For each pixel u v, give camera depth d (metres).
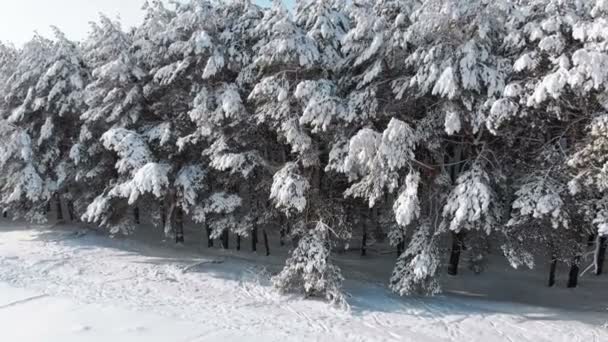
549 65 11.08
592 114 11.02
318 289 13.03
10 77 21.55
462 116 11.89
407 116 13.09
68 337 10.24
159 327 10.95
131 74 16.83
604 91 10.45
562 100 11.05
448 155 14.26
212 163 14.66
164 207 18.44
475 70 11.20
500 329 11.36
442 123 12.32
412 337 10.80
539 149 12.48
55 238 20.27
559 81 10.07
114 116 16.56
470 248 15.60
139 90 16.91
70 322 11.12
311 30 13.70
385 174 11.89
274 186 13.33
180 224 20.14
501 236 13.56
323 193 15.16
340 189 15.20
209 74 14.42
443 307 12.85
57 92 19.50
